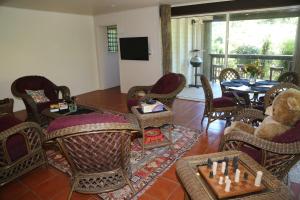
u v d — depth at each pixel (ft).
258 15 14.46
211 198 3.76
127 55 19.30
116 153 5.25
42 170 7.86
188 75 19.72
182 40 18.43
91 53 21.22
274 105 5.61
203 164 4.77
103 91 21.58
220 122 12.25
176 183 6.93
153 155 8.71
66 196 6.49
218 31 16.43
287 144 4.74
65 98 12.55
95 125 4.49
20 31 15.48
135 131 5.20
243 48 15.60
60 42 18.26
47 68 17.57
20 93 11.70
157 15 16.69
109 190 5.51
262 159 5.15
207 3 14.96
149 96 10.29
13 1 13.15
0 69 14.71
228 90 11.18
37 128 7.07
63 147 4.86
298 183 6.70
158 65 17.63
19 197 6.50
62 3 14.33
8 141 6.64
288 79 11.21
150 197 6.31
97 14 19.92
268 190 3.96
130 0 14.21
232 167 4.55
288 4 12.21
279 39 14.24
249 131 6.81
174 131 11.07
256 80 11.94
